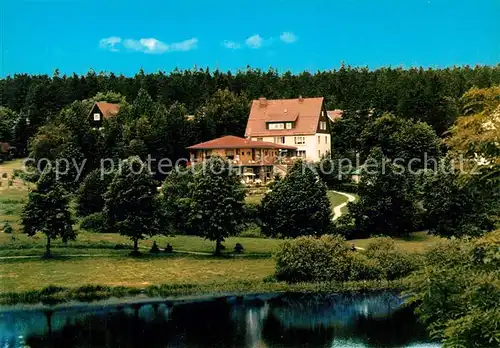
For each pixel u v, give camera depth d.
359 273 70.31
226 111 161.62
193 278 70.62
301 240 71.75
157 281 69.12
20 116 181.00
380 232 93.38
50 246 83.38
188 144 140.75
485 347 23.25
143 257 80.56
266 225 94.25
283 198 92.62
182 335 51.31
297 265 69.88
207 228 83.06
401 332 51.00
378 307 59.28
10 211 100.88
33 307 59.69
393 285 68.31
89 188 103.56
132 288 66.19
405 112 152.00
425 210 93.38
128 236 85.81
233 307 60.25
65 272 71.62
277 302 62.03
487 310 23.56
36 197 79.12
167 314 57.78
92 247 84.75
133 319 55.91
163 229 87.19
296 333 51.31
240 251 84.38
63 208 80.38
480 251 26.28
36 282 67.06
